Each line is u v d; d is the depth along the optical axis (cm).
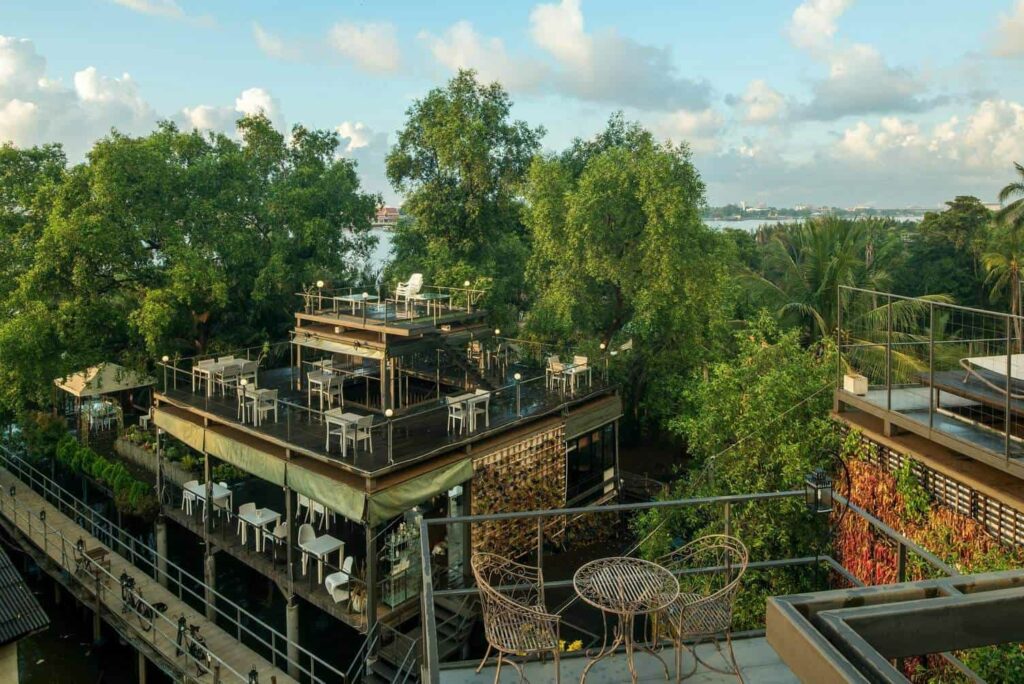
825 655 237
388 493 1569
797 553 1384
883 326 2872
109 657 2061
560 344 2620
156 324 2584
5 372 2534
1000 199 3781
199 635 1750
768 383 1638
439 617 1620
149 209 2759
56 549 2233
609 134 3862
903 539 579
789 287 3203
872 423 1246
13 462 2953
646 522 1728
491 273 3156
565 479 2103
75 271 2556
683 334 2602
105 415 3409
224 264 2988
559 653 516
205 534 2030
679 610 523
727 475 1578
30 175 3056
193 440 2047
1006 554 962
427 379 2389
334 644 1984
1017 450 950
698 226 2489
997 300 4147
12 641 1302
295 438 1781
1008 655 859
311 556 1773
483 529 1814
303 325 2231
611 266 2466
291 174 3425
